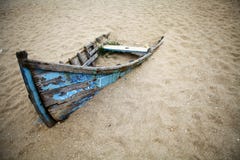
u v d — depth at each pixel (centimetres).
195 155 232
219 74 366
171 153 234
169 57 421
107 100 312
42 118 244
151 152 236
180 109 294
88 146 244
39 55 441
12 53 462
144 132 261
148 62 407
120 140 250
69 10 746
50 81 221
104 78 306
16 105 311
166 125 269
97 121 277
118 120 278
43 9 767
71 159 231
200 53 432
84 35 530
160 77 362
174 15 653
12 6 812
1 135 264
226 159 228
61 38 519
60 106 254
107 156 232
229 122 273
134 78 361
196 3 757
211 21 588
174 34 523
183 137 253
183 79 356
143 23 604
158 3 787
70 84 248
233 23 562
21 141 254
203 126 268
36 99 217
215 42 472
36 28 593
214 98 313
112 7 762
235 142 247
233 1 749
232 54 422
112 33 543
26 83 199
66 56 431
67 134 259
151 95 321
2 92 340
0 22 649
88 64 360
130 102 308
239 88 330
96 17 662
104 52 439
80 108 297
